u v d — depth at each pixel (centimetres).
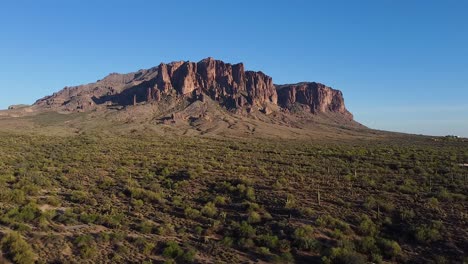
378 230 2938
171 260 2395
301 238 2723
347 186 4253
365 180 4500
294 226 3012
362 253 2600
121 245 2633
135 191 4131
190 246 2658
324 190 4094
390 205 3397
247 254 2595
